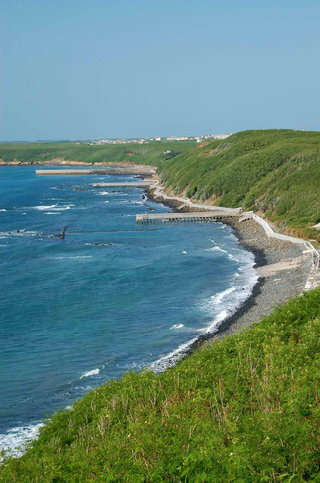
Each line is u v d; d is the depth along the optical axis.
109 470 14.71
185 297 54.50
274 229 89.19
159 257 74.19
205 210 120.88
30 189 185.38
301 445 13.45
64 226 104.81
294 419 15.19
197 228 100.94
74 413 25.31
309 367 22.31
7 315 49.62
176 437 16.20
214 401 20.72
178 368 27.92
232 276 62.59
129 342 42.84
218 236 91.56
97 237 92.31
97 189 182.75
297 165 116.00
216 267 67.44
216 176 133.62
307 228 80.81
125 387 26.03
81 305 52.53
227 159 147.62
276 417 15.41
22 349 41.75
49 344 42.75
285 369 22.11
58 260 73.31
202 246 82.38
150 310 50.66
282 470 12.67
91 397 26.77
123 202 145.62
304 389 17.91
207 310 50.06
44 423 27.70
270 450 13.17
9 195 166.75
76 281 61.41
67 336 44.38
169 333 44.44
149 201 147.12
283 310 34.53
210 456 13.10
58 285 59.88
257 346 28.70
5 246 83.94
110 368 38.06
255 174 124.62
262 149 141.75
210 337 42.84
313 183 103.06
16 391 34.84
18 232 98.06
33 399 33.81
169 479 13.57
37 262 72.00
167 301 53.31
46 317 49.09
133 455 15.66
